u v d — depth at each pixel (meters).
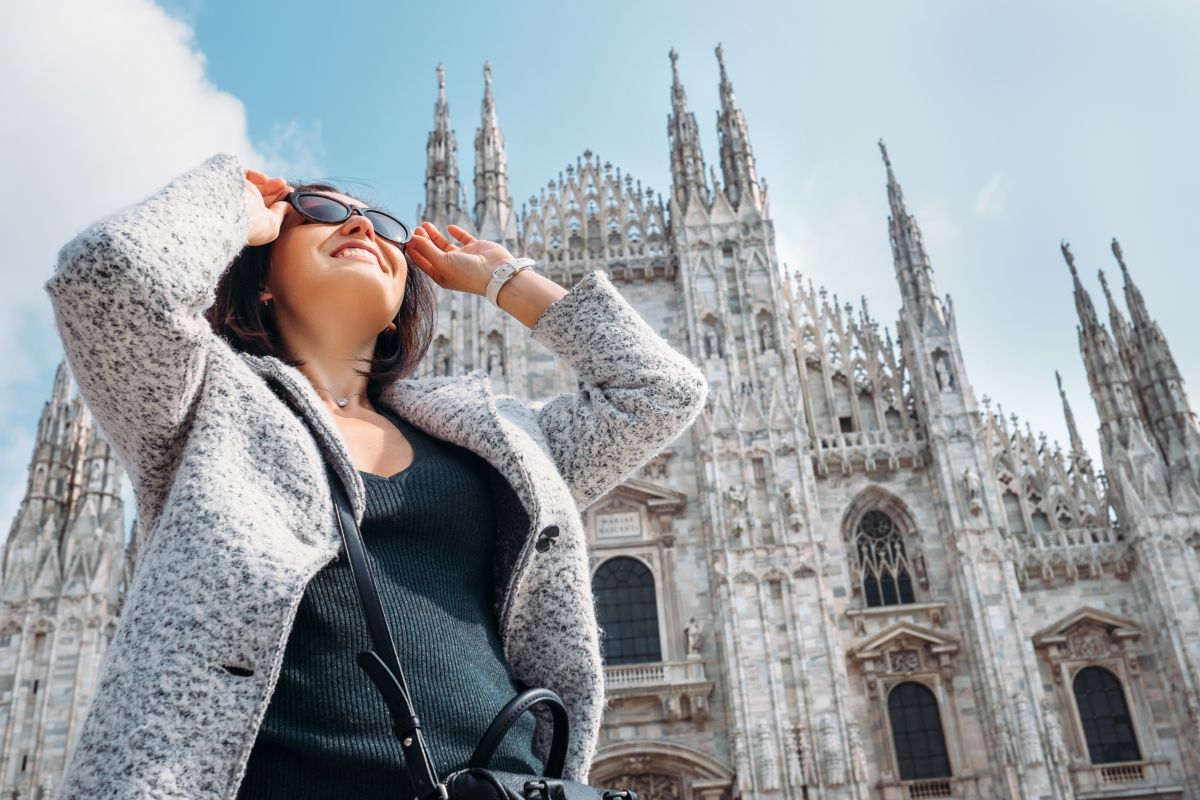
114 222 2.82
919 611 44.38
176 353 2.91
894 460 47.28
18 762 41.31
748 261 51.34
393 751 2.79
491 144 55.47
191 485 2.91
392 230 4.17
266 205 3.93
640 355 4.20
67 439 49.84
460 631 3.23
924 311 50.03
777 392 47.72
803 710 41.03
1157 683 43.47
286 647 2.85
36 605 44.31
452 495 3.47
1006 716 41.12
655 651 44.09
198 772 2.51
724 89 57.03
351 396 4.01
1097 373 49.31
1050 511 47.72
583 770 3.50
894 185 53.62
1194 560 44.09
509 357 49.22
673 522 46.38
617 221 54.56
